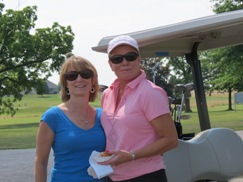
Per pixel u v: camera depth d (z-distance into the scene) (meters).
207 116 4.53
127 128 2.66
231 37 4.31
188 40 4.30
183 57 4.81
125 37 2.76
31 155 11.90
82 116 2.80
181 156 3.57
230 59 19.31
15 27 32.72
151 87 2.66
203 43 4.53
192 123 17.77
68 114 2.78
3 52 32.84
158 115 2.60
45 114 2.76
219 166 3.70
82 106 2.81
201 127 4.56
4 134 22.06
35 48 32.91
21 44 32.06
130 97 2.71
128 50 2.75
